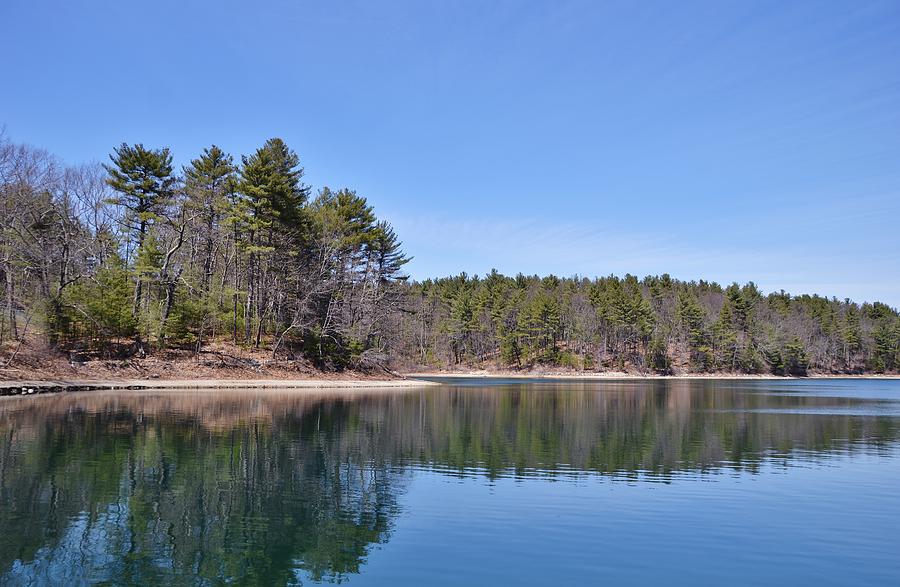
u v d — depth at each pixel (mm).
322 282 66438
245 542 12516
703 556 12094
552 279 164875
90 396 41594
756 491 17734
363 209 72875
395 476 19172
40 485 16547
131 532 12930
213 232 62875
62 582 10188
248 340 62656
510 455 23469
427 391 63938
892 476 20109
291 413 35719
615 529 13766
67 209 56219
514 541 12805
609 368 128000
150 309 57500
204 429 27578
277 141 64062
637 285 158500
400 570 11062
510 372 126812
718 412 42969
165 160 58281
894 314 180875
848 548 12680
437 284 167000
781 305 156750
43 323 49000
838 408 47719
